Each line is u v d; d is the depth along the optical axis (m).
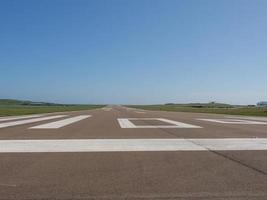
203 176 8.01
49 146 12.63
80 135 16.52
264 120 31.58
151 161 9.82
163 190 6.84
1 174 8.15
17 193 6.61
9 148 12.14
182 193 6.64
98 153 11.17
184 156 10.65
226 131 18.91
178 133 17.66
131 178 7.81
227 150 11.81
